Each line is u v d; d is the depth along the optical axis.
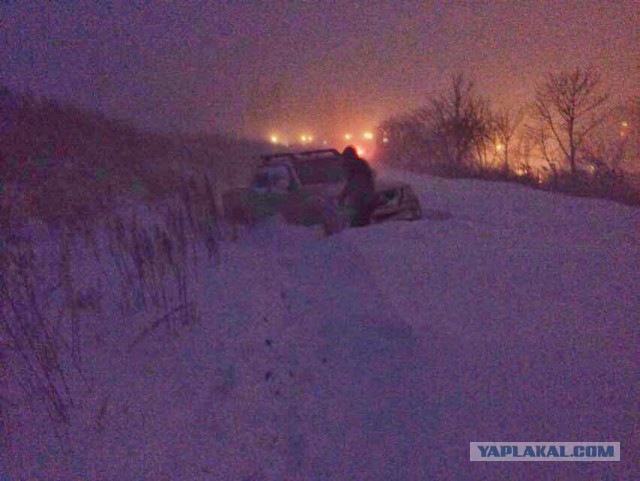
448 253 5.57
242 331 4.07
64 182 9.24
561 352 3.41
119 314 4.19
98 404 2.93
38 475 2.34
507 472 2.44
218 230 7.07
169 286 4.87
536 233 7.19
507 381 3.15
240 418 2.97
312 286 5.19
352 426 2.95
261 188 8.40
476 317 4.05
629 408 2.76
